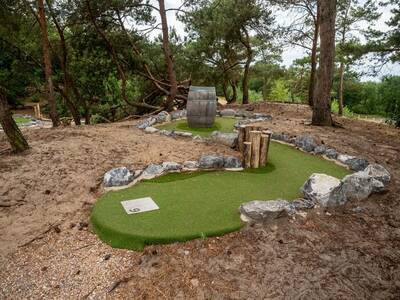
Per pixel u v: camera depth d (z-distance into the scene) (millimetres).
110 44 11289
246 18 13172
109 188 4023
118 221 3123
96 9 10164
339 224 3299
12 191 3797
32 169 4375
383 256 2832
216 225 3074
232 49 15508
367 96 34125
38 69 13852
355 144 6418
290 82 29859
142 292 2330
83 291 2346
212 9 12914
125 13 10922
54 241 2955
